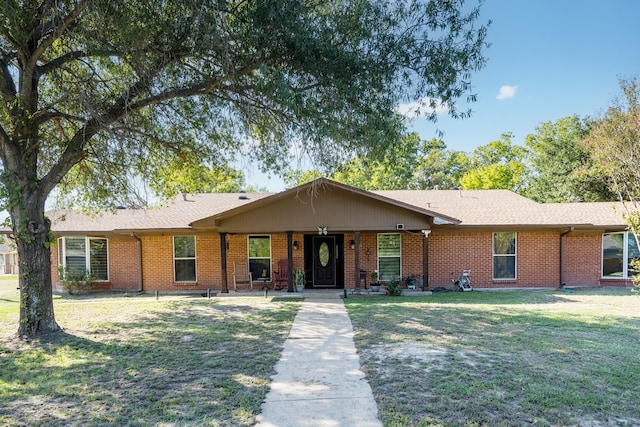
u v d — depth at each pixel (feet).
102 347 20.62
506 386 14.33
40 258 23.53
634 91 41.98
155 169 34.94
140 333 23.73
